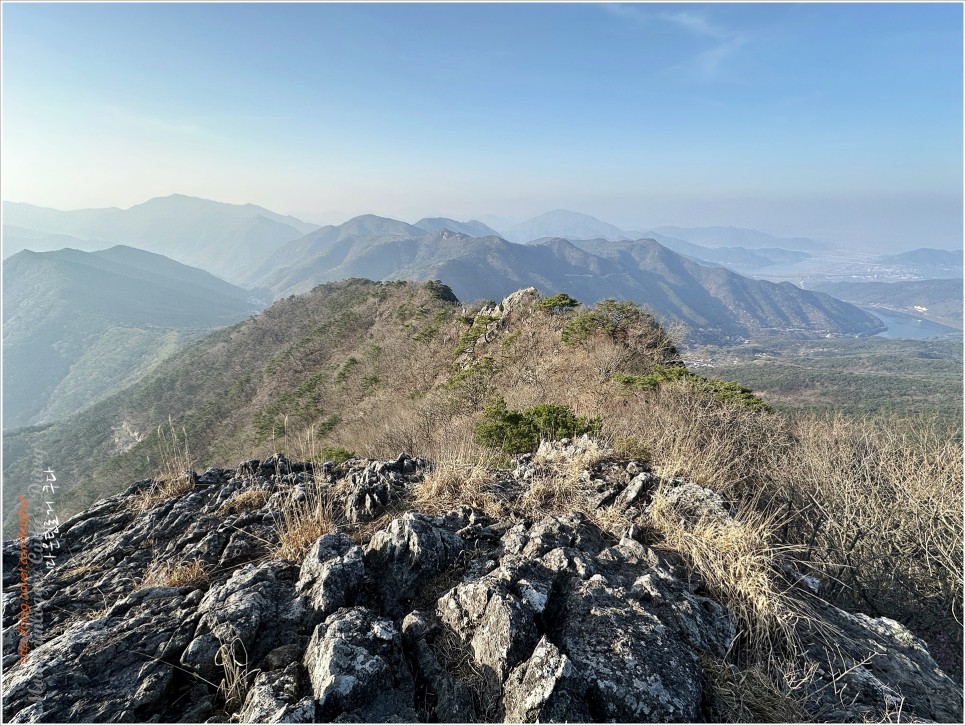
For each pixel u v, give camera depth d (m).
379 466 4.25
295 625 2.31
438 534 2.87
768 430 6.20
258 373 54.81
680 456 4.29
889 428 5.85
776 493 4.54
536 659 1.98
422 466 4.42
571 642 2.17
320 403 32.25
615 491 3.74
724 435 5.75
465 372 17.42
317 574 2.55
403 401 21.56
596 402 9.05
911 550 3.90
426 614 2.43
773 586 2.70
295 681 1.96
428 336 30.17
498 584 2.39
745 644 2.42
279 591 2.53
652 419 6.26
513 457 5.47
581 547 2.95
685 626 2.32
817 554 3.84
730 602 2.58
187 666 2.08
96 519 3.65
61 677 1.99
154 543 3.32
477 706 1.97
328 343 52.53
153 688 1.96
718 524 3.12
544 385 12.53
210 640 2.14
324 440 20.09
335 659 1.95
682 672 2.05
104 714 1.86
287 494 3.78
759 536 3.08
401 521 2.87
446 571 2.73
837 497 4.33
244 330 77.00
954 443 4.93
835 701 2.16
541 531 3.02
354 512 3.45
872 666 2.44
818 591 3.05
